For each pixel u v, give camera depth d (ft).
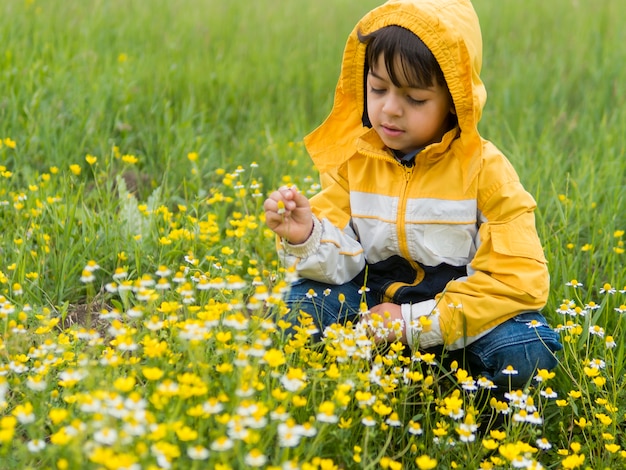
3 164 14.15
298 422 7.93
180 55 20.86
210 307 8.45
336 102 10.44
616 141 16.62
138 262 11.19
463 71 9.12
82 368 7.78
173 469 6.71
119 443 6.31
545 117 18.47
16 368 7.94
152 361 7.80
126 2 24.35
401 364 9.52
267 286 10.83
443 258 9.76
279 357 7.29
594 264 12.49
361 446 8.08
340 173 10.44
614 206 13.65
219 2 26.37
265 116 18.16
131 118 16.93
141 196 14.23
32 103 15.65
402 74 9.08
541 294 9.34
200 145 15.89
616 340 10.36
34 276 10.62
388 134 9.52
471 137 9.39
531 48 23.73
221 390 7.66
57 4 23.20
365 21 9.52
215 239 11.73
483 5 27.66
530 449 7.51
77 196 12.03
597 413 8.87
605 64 21.08
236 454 6.89
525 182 14.47
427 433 8.40
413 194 9.80
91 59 18.81
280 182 14.87
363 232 10.19
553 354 9.32
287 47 22.79
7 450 6.91
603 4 26.96
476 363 9.65
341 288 10.10
